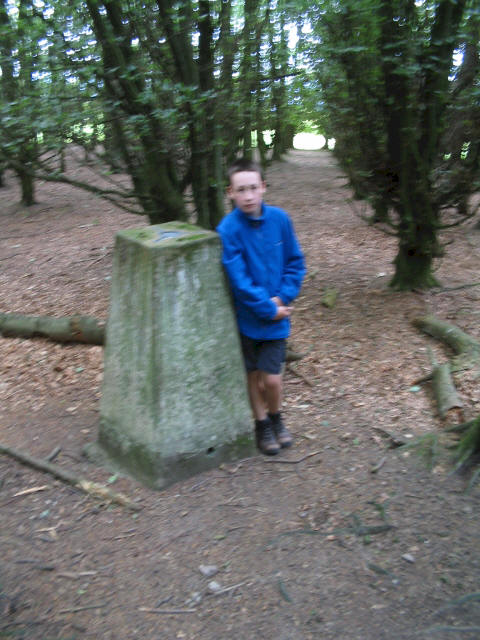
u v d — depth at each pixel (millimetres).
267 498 3184
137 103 4719
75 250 8383
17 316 5582
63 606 2568
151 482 3291
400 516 2996
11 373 4953
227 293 3297
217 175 5184
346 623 2408
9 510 3229
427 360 4582
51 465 3539
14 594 2641
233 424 3445
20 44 4789
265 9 5211
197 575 2693
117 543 2924
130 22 4840
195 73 4727
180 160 5754
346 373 4488
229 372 3377
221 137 5152
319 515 3035
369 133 5281
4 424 4184
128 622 2475
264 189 3197
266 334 3359
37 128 4758
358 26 4805
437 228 5598
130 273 3240
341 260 7039
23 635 2432
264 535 2914
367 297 5801
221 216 5527
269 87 5613
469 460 3330
